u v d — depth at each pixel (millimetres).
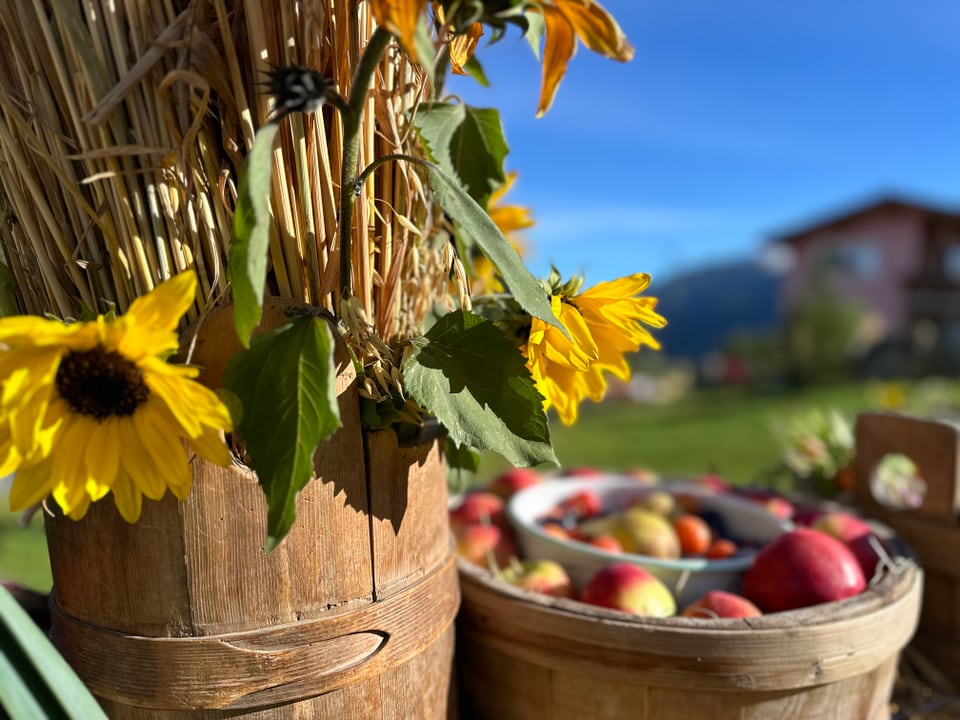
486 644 802
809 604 804
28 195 536
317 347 475
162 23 504
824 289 12711
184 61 498
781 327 12797
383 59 606
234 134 536
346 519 563
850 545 940
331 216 572
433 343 568
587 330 628
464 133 662
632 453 4957
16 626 457
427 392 530
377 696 590
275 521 463
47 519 592
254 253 420
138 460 460
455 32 500
